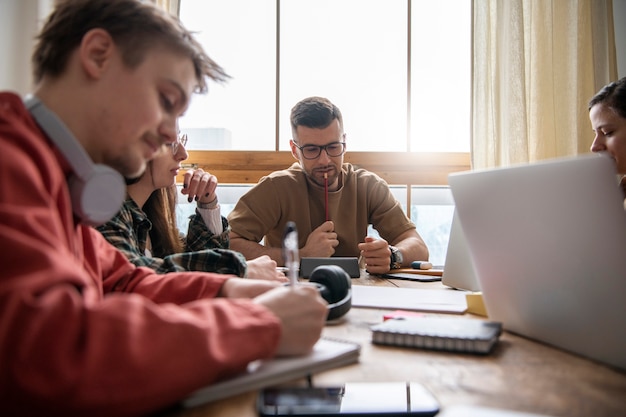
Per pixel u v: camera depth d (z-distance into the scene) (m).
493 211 0.70
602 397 0.49
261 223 2.08
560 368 0.58
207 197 1.78
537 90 2.54
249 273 1.19
